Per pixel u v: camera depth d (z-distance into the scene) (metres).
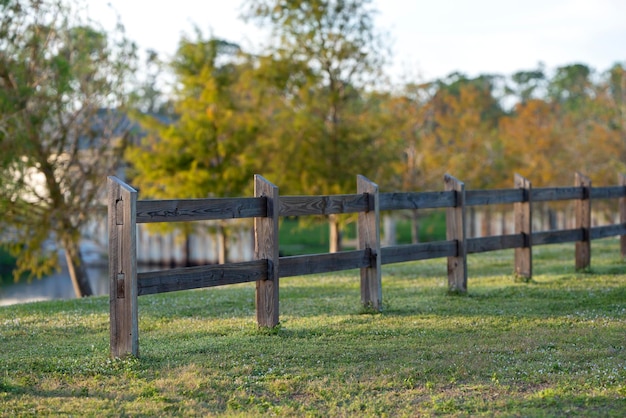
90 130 19.16
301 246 39.12
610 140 32.22
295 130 20.89
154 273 6.74
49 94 17.28
